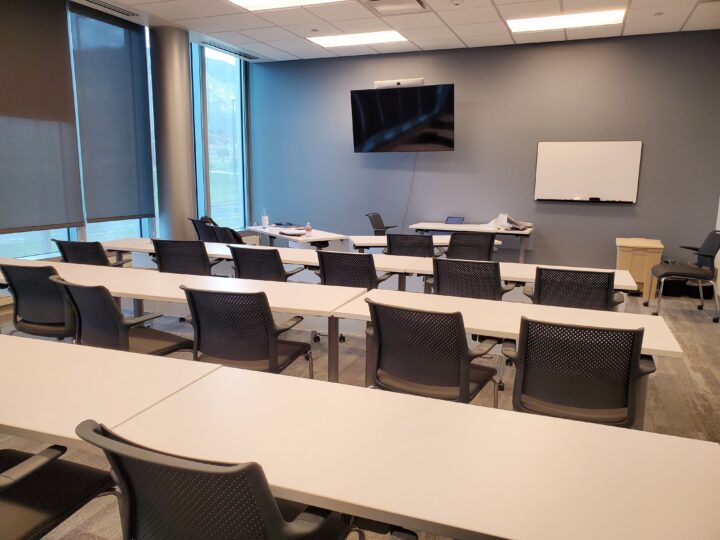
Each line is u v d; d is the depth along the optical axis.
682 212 6.54
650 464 1.18
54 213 5.63
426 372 2.20
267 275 4.06
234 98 8.27
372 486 1.09
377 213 7.63
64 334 3.01
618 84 6.55
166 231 6.82
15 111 5.15
